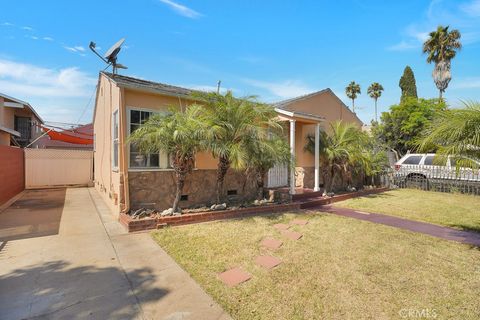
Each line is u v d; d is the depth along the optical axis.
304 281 3.59
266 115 7.97
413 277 3.77
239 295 3.21
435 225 6.68
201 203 7.90
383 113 22.70
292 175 9.05
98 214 7.48
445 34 25.05
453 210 8.50
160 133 5.89
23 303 2.97
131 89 6.76
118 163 6.79
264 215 7.43
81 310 2.86
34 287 3.33
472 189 11.73
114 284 3.43
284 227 6.22
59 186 13.86
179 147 6.34
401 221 7.05
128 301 3.05
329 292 3.32
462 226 6.61
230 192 8.60
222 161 7.31
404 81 28.33
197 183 7.85
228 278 3.64
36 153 13.41
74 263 4.07
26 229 5.90
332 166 10.84
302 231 5.94
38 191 12.25
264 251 4.66
